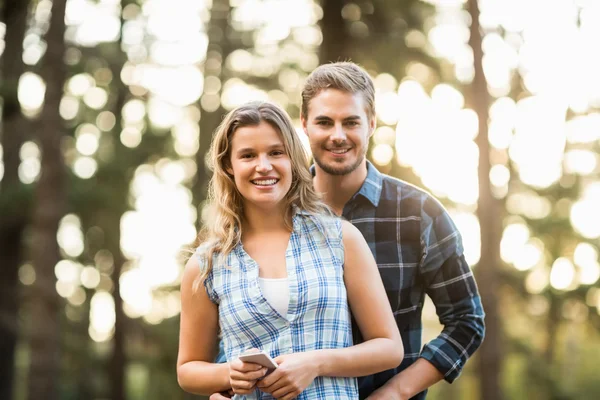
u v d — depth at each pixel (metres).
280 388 2.26
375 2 10.16
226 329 2.45
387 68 10.84
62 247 16.88
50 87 10.68
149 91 15.12
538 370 14.50
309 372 2.28
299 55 13.37
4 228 13.16
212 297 2.51
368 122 2.92
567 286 15.86
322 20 10.01
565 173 15.56
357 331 2.66
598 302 15.78
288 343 2.37
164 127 16.16
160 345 16.06
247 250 2.53
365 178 2.99
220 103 13.60
